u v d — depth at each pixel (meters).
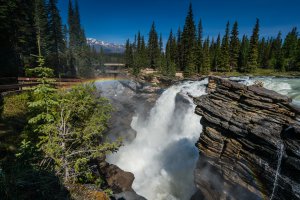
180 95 27.25
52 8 41.53
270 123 10.62
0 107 14.05
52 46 42.69
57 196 6.45
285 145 9.55
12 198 5.07
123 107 29.95
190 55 52.84
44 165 8.85
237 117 11.97
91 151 11.07
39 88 8.92
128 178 16.95
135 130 27.20
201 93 27.09
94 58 94.31
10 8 24.45
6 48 23.31
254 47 54.25
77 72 58.31
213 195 13.94
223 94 13.63
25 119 14.05
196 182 15.09
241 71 57.62
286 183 9.41
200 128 22.56
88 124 11.31
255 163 10.84
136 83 46.31
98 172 15.22
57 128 10.07
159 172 20.66
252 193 11.25
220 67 56.81
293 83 31.95
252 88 12.21
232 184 12.37
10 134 11.88
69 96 11.28
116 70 78.81
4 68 22.36
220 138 12.85
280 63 58.75
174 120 26.09
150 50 73.19
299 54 55.53
